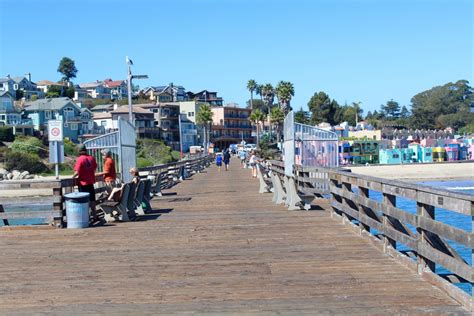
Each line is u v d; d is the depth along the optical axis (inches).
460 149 3393.2
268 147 3735.2
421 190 250.2
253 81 5605.3
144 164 2263.8
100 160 717.3
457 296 223.3
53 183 459.2
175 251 353.4
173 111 4057.6
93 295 250.2
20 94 4618.6
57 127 732.0
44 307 232.4
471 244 199.0
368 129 4367.6
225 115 4714.6
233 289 255.9
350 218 450.0
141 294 250.4
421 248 259.3
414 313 211.2
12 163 2258.9
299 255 329.7
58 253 353.4
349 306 223.8
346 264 301.0
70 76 6043.3
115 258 334.0
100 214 545.3
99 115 3809.1
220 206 641.0
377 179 326.0
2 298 247.6
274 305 228.7
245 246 365.7
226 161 1850.4
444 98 6136.8
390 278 266.5
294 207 570.3
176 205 666.2
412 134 4338.1
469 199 195.9
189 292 252.4
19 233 439.2
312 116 5378.9
